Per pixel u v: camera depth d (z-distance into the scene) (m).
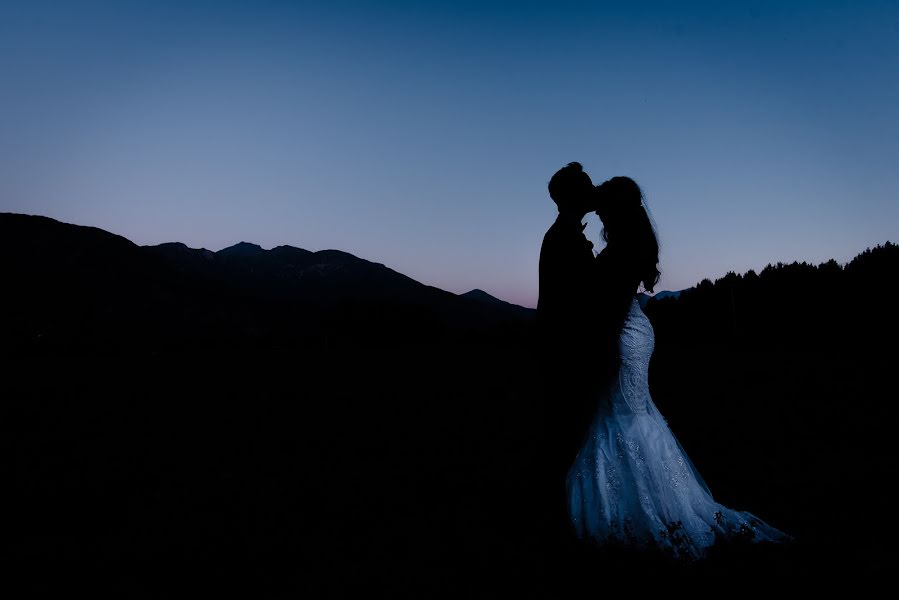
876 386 9.26
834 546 2.98
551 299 3.47
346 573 3.26
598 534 3.22
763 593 2.59
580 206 3.44
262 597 3.02
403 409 10.17
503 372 17.89
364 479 5.42
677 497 3.25
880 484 4.23
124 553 3.73
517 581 2.99
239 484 5.41
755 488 4.37
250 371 21.73
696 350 20.81
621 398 3.36
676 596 2.63
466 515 4.16
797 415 7.29
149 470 6.07
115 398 13.29
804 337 20.48
